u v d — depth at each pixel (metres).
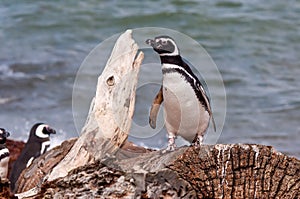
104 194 9.44
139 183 9.43
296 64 34.88
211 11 44.47
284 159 9.67
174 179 9.45
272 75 32.88
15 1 47.34
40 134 17.59
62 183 9.62
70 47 38.34
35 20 43.31
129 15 44.00
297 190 9.48
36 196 9.67
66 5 45.75
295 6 45.75
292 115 26.83
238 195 9.48
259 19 43.03
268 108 27.75
